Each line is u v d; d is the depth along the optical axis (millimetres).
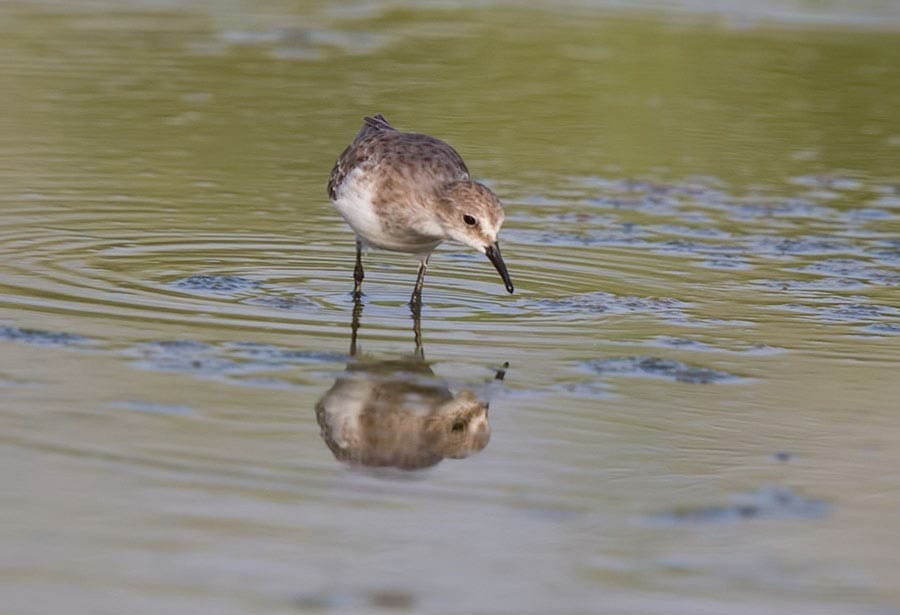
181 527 7629
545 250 14211
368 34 24266
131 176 15977
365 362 10672
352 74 21266
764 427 9586
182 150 17125
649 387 10336
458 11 26453
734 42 24141
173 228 14188
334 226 14766
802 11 26844
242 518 7781
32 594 6812
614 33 24609
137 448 8672
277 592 6957
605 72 22094
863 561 7566
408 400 9844
